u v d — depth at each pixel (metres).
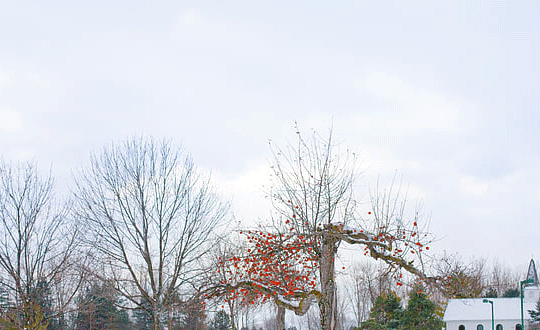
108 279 20.14
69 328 35.28
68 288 25.25
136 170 20.95
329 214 14.76
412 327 33.78
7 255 20.83
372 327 35.72
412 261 13.14
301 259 14.31
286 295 13.95
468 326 54.03
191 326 33.06
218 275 20.83
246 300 19.84
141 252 20.00
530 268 62.22
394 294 36.84
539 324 51.25
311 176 15.16
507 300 56.09
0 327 21.09
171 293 19.56
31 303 20.80
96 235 20.02
